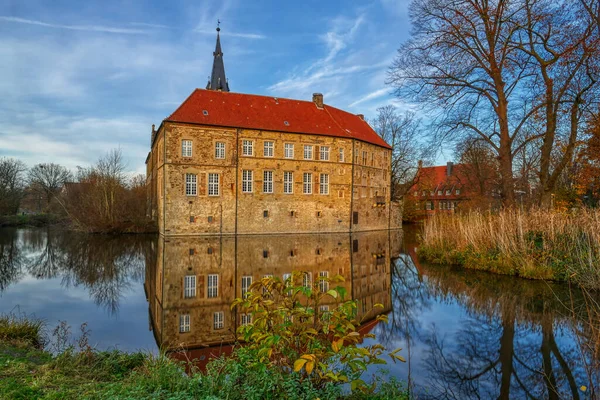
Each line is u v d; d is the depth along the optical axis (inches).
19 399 208.5
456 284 637.3
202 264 847.1
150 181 2284.7
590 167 751.1
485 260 738.8
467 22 731.4
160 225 1610.5
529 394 273.1
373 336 229.8
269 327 222.5
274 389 217.6
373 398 232.7
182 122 1494.8
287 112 1798.7
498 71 719.1
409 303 534.3
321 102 1955.0
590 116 713.6
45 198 3371.1
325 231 1769.2
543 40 693.9
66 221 2094.0
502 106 749.9
